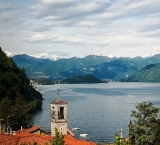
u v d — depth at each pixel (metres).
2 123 77.81
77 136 132.00
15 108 115.88
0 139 52.50
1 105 113.94
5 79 182.75
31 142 51.44
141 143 64.12
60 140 30.97
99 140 124.19
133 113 66.94
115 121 170.62
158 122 65.38
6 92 176.62
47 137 54.28
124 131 141.50
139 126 64.44
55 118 69.75
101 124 161.25
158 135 63.91
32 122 161.12
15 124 112.62
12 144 50.31
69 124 161.50
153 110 65.94
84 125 158.50
